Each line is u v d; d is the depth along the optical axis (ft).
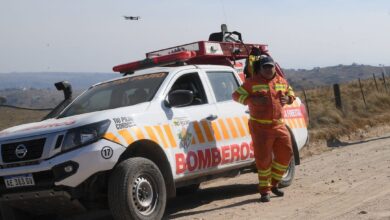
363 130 58.49
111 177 20.49
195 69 26.71
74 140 20.04
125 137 20.89
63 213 21.89
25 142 20.59
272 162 26.53
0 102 48.85
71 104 25.79
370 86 111.55
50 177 20.17
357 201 23.82
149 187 21.44
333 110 64.95
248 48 33.60
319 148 49.01
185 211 25.91
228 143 26.17
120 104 24.32
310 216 21.62
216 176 26.23
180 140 23.57
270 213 22.88
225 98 27.58
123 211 20.26
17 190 20.74
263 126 25.50
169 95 23.29
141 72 26.63
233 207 25.31
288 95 26.18
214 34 35.06
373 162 35.88
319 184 29.55
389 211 21.17
